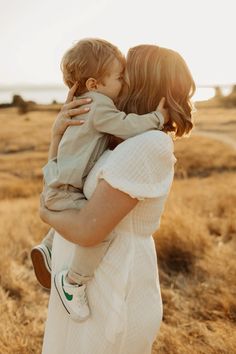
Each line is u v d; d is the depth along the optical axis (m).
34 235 6.21
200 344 3.42
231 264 4.74
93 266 1.90
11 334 3.45
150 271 1.97
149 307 1.96
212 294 4.21
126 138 1.92
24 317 3.87
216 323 3.71
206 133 35.41
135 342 1.95
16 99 65.75
